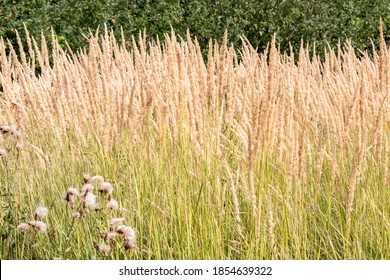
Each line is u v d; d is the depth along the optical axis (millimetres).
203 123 5418
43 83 6953
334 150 5465
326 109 5570
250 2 12289
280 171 5133
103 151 6375
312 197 5828
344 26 13016
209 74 5383
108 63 6777
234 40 12094
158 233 5578
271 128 4820
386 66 5809
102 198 5359
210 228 5039
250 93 6133
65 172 6395
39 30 11125
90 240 5492
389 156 5902
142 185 5789
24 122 6770
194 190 5430
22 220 5656
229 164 5988
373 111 5840
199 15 12055
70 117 6754
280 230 5172
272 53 4613
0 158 6656
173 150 5676
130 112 6031
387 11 13422
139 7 11938
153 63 5836
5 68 6617
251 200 4953
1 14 11125
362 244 5676
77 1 11453
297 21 12461
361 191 5602
